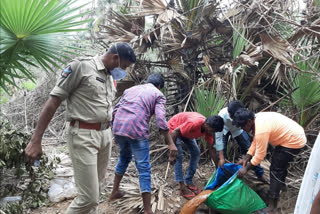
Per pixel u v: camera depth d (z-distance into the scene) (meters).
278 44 3.25
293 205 2.85
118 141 2.61
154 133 4.24
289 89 3.50
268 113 2.66
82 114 1.86
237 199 2.51
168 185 3.22
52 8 1.50
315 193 1.08
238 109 2.61
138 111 2.42
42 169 2.57
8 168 2.17
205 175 3.51
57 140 4.57
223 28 3.95
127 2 4.48
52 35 1.65
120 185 3.07
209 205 2.61
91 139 1.89
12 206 2.17
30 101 5.16
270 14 3.74
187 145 3.02
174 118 2.96
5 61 1.59
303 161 3.39
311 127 3.65
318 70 3.33
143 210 2.71
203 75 4.15
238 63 3.49
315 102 3.32
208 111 3.49
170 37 3.96
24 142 2.17
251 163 2.54
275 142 2.63
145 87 2.58
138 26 4.10
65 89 1.78
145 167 2.49
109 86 1.99
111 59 1.90
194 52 4.15
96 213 2.13
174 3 4.11
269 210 2.76
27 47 1.59
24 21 1.45
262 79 4.01
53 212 2.58
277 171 2.71
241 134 3.32
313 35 3.40
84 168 1.89
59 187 2.84
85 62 1.83
